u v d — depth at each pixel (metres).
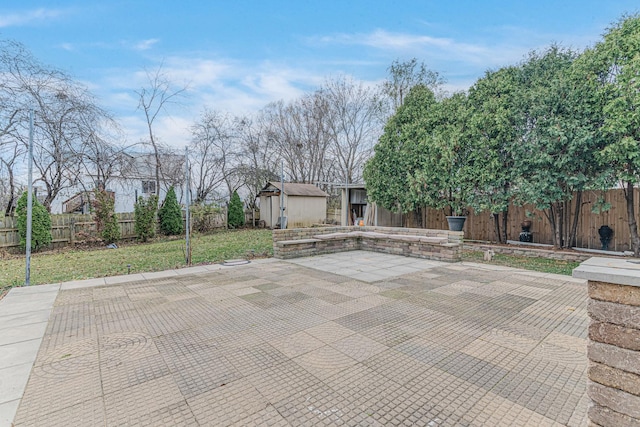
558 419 1.80
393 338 2.90
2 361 2.50
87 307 3.80
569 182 6.45
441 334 2.98
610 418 1.35
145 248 9.27
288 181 19.75
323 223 16.02
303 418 1.83
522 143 7.20
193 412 1.89
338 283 4.88
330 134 19.84
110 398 2.03
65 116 10.20
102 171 11.31
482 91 8.39
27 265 4.93
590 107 6.10
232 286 4.72
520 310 3.63
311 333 3.02
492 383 2.17
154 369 2.38
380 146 10.28
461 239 6.72
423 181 8.87
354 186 12.30
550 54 7.75
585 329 3.07
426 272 5.64
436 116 9.16
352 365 2.42
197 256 7.59
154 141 13.38
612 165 6.18
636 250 6.38
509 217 9.06
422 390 2.10
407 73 13.49
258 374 2.31
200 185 16.12
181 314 3.55
